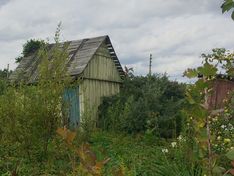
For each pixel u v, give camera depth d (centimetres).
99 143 1230
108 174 554
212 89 256
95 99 2155
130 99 1806
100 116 2069
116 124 1717
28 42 2631
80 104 1967
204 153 276
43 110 1016
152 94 1830
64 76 1077
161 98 1873
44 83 1053
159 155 780
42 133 1011
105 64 2297
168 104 1736
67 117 1082
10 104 1009
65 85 1075
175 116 1531
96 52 2239
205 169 281
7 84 1121
